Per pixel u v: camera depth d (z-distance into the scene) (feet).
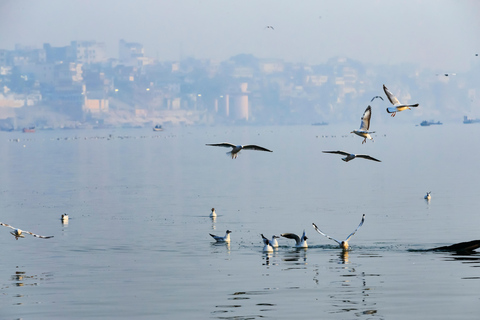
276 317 119.65
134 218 238.68
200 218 236.84
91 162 570.46
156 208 264.72
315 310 123.24
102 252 178.50
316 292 135.03
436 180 363.56
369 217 232.73
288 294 134.00
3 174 449.89
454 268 152.35
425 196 280.31
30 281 147.23
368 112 107.04
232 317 120.16
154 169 480.23
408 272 149.79
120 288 140.56
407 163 495.00
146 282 145.07
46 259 170.30
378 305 125.59
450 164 479.82
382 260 162.81
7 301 131.95
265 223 223.92
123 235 204.33
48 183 379.14
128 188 345.10
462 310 121.70
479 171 415.85
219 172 444.14
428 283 140.05
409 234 198.70
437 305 124.98
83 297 134.21
